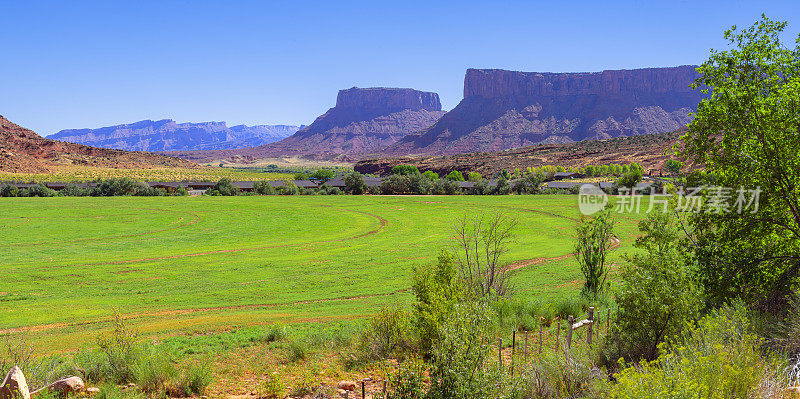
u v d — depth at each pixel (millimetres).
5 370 8648
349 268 34156
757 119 10555
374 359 11266
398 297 25094
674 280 8500
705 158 11617
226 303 24266
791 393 5375
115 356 10367
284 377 10508
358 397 8602
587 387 6793
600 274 19844
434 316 10859
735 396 5152
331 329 16906
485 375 6473
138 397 8547
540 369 7277
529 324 14008
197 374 9688
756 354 5734
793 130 10273
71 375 9844
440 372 6652
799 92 10180
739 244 11516
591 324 10000
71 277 30812
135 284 29016
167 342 14945
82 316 21297
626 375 5477
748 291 10891
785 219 11086
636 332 8344
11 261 36906
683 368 5512
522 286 26453
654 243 15820
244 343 15148
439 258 13516
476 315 6840
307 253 41125
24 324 19906
